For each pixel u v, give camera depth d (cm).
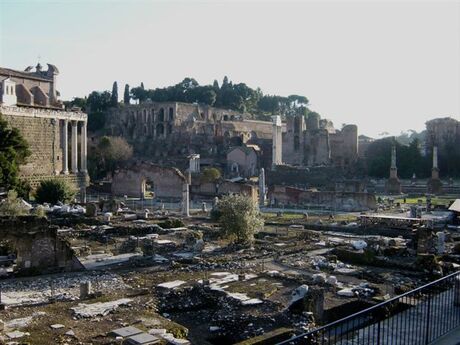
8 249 4184
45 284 3378
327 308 2725
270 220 6931
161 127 19150
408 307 2181
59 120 10038
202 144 17312
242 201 4988
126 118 19625
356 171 15738
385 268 3947
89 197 9944
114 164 14475
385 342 1828
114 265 3981
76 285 3341
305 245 4912
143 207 8319
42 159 9544
